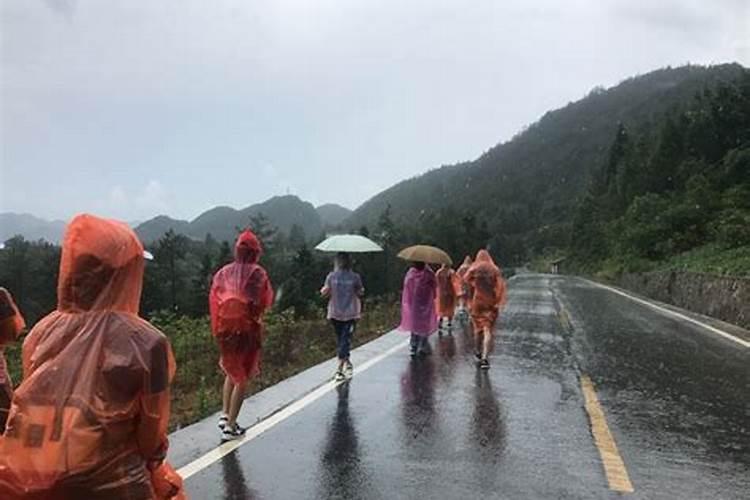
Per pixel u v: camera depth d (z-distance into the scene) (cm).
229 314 676
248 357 691
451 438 720
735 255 3030
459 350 1362
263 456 652
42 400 296
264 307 694
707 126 5594
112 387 298
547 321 1936
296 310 2872
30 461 289
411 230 5550
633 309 2419
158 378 310
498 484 583
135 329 310
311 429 749
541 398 914
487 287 1166
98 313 309
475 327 1189
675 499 554
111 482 297
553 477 602
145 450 314
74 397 294
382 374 1085
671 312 2303
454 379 1045
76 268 309
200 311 4391
